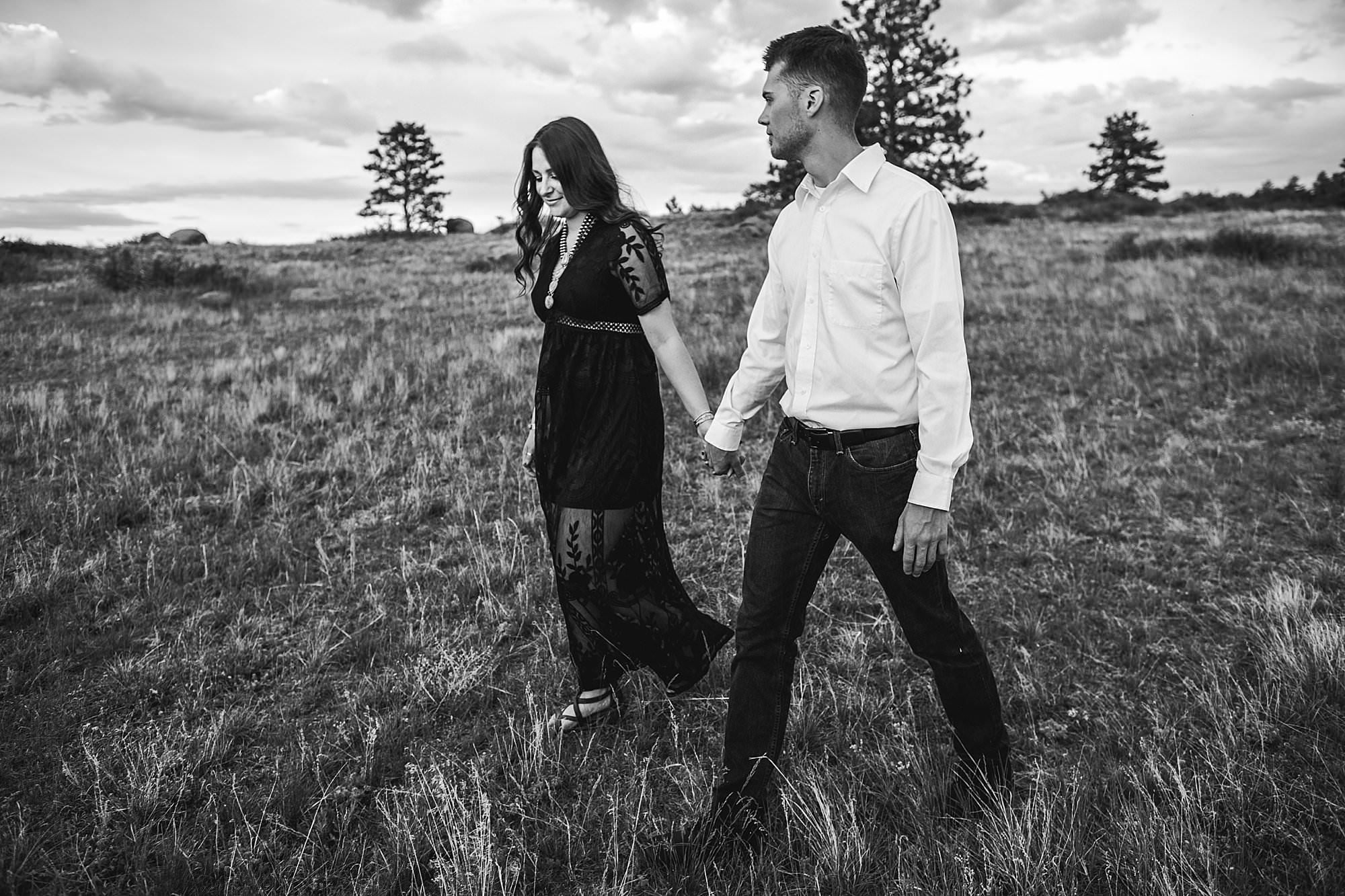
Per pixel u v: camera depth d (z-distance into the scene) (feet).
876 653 9.68
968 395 5.64
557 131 7.37
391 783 7.63
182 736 8.15
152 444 17.67
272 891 6.32
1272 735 7.61
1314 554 11.67
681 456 16.99
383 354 28.14
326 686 9.22
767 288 6.84
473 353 27.68
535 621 10.43
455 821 6.81
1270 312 28.63
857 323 5.88
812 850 6.43
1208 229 69.92
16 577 11.35
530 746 7.80
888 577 6.21
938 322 5.54
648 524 8.16
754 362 6.95
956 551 12.35
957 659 6.35
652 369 7.94
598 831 6.93
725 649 9.64
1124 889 5.96
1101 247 57.82
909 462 5.93
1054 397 20.66
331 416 19.84
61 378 25.17
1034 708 8.44
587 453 7.68
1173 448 16.26
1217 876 5.90
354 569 12.23
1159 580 11.20
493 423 19.51
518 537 12.91
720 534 13.20
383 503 14.75
